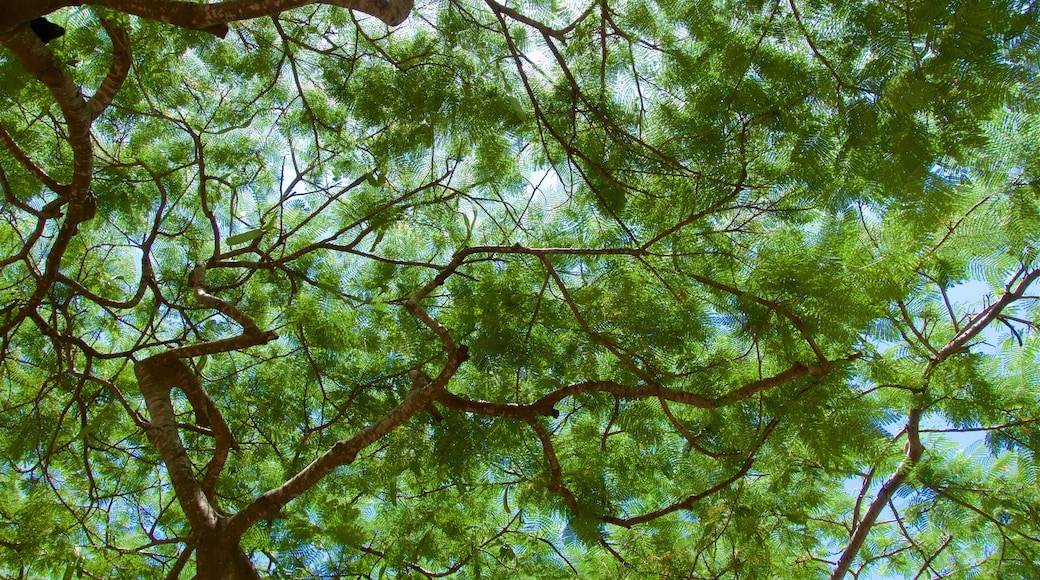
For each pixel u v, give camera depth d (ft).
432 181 18.79
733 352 17.26
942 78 10.10
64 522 17.21
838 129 12.41
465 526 19.20
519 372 17.17
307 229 20.54
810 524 22.17
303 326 16.83
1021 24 9.83
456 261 16.61
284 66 19.75
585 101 15.43
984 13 9.58
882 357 16.24
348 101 17.84
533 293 17.58
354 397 18.81
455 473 17.62
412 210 19.25
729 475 17.84
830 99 12.53
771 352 15.67
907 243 13.42
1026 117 13.10
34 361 20.63
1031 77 9.87
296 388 19.79
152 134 20.21
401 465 17.19
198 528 12.34
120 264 22.91
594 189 15.88
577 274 18.08
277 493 12.41
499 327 17.03
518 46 17.22
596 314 16.97
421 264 18.02
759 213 15.46
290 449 19.92
